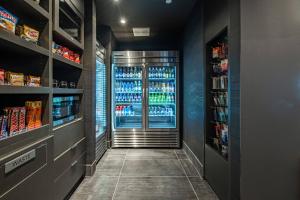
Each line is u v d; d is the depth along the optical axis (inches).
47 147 80.8
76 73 133.0
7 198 58.1
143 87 211.3
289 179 84.7
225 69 110.9
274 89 84.1
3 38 58.0
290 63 84.1
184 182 132.3
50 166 83.4
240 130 84.6
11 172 59.7
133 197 113.5
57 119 101.3
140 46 253.3
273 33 83.6
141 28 206.4
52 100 88.8
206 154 133.0
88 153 139.7
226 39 109.1
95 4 146.7
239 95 85.0
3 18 62.7
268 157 84.6
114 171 149.9
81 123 128.4
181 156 186.1
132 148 211.5
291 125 84.4
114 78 211.6
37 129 76.0
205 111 134.0
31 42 72.6
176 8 161.2
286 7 83.4
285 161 84.7
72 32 124.6
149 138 211.6
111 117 211.8
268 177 84.7
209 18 123.6
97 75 173.9
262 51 83.8
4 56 83.6
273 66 84.0
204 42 134.1
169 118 230.8
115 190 121.3
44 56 84.7
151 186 126.6
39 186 74.7
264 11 83.5
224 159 103.0
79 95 131.6
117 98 215.8
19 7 73.1
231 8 91.8
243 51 83.8
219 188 109.6
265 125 84.4
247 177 84.5
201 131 142.7
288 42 83.8
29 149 68.4
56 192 90.3
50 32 86.3
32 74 84.5
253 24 83.6
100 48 180.4
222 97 116.8
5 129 63.3
